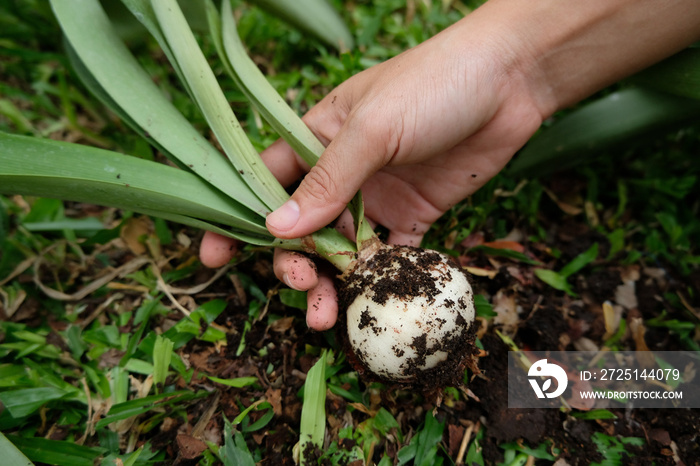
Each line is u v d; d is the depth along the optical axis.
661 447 0.23
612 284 0.28
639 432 0.24
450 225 0.30
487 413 0.24
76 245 0.29
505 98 0.25
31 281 0.28
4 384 0.23
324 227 0.24
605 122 0.28
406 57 0.23
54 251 0.28
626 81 0.29
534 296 0.28
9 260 0.28
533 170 0.31
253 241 0.23
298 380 0.24
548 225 0.32
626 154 0.34
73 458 0.22
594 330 0.27
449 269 0.23
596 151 0.30
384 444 0.23
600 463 0.23
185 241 0.29
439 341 0.21
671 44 0.24
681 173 0.34
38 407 0.22
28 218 0.29
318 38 0.35
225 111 0.23
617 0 0.23
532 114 0.26
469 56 0.23
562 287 0.28
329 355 0.24
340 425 0.23
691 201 0.33
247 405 0.24
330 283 0.24
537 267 0.30
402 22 0.41
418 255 0.23
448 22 0.40
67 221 0.29
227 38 0.25
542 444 0.23
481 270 0.28
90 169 0.21
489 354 0.25
